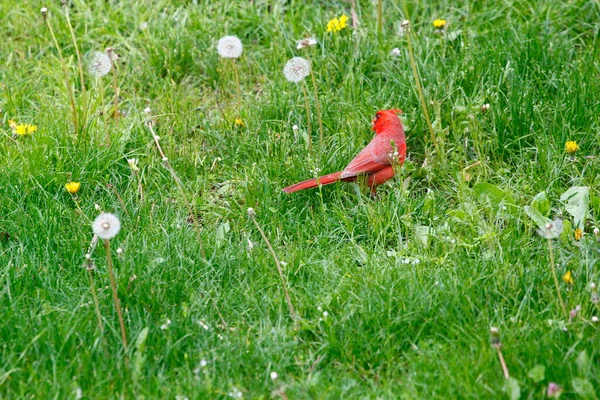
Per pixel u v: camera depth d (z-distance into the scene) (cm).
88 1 1372
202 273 886
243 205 1009
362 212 975
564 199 954
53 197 980
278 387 707
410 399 709
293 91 1171
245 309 842
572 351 740
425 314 806
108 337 789
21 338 773
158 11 1328
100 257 904
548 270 851
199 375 755
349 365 768
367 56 1210
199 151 1100
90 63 1142
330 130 1112
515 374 726
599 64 1164
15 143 1096
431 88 1131
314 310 827
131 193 1002
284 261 902
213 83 1244
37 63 1266
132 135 1104
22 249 898
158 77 1238
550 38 1214
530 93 1098
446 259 892
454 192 1021
